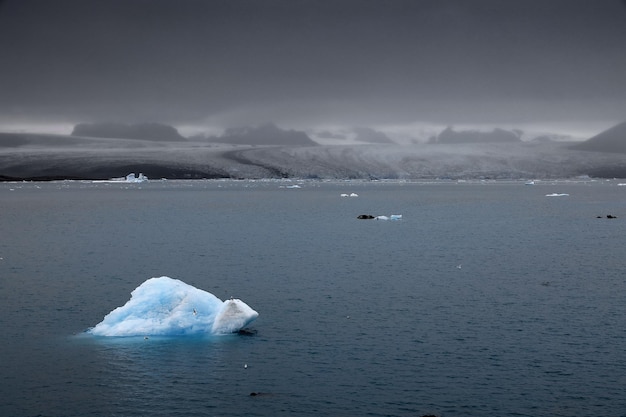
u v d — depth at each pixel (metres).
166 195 184.12
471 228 77.25
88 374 22.81
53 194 189.50
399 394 21.25
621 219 92.25
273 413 19.95
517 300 33.84
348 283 38.69
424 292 35.94
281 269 44.16
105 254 52.53
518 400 20.75
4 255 52.03
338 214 103.25
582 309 31.77
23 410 20.17
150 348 25.30
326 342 26.27
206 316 27.58
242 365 23.64
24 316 30.25
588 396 21.03
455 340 26.58
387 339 26.72
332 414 19.88
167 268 44.69
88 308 31.91
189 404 20.55
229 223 84.94
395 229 75.69
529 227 78.88
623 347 25.59
